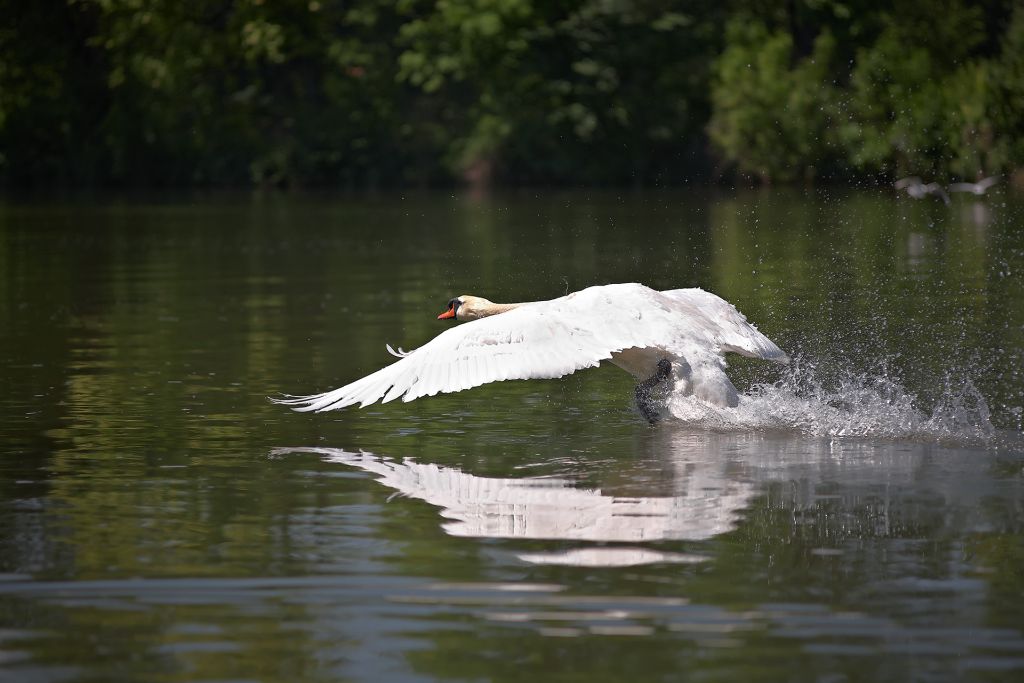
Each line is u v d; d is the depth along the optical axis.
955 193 49.06
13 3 66.75
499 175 68.38
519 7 65.62
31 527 8.82
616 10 65.44
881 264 26.42
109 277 27.58
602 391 14.21
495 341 10.66
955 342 16.53
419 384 10.43
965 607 7.16
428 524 8.80
